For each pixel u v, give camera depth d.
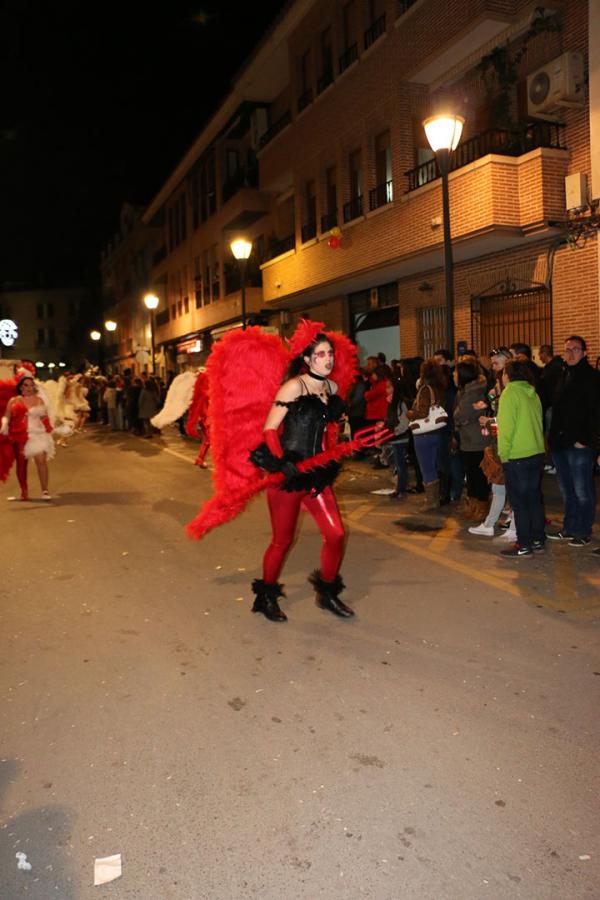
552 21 12.31
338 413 5.25
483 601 5.48
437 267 15.57
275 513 5.11
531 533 6.63
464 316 14.76
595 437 6.83
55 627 5.25
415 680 4.19
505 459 6.48
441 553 6.86
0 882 2.65
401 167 15.09
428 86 15.29
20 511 9.85
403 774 3.26
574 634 4.79
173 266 38.84
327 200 18.88
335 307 20.62
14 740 3.65
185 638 4.95
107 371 65.25
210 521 5.34
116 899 2.56
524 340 13.39
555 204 11.98
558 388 7.03
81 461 15.61
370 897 2.54
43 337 81.94
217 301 30.44
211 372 5.38
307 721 3.76
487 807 3.01
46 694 4.15
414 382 9.54
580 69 11.62
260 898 2.55
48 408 11.21
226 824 2.95
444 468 9.00
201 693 4.11
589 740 3.50
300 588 5.95
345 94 17.17
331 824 2.93
